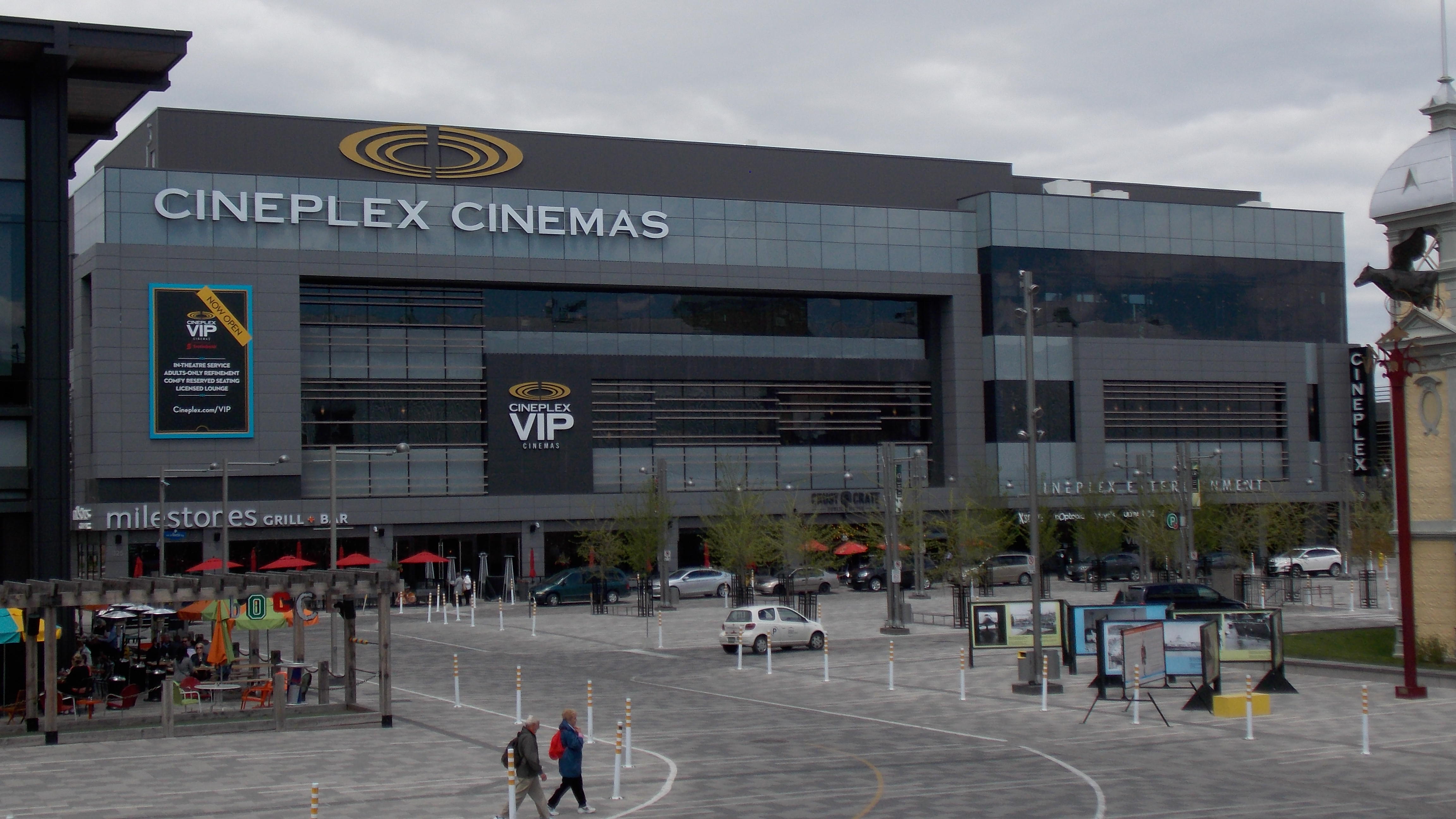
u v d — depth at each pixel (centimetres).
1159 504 7594
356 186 7656
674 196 8375
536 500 8019
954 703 3322
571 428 8119
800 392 8706
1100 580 7538
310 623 4438
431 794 2214
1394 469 3422
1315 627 5078
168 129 7481
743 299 8662
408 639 5378
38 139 3512
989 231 8975
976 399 8962
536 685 3819
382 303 7844
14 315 3494
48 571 3466
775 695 3569
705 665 4341
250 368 7331
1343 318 9956
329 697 3459
